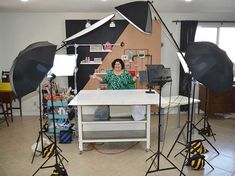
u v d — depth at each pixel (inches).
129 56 200.2
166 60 211.3
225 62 94.2
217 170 109.8
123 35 198.4
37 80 90.4
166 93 214.5
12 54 205.6
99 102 121.2
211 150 131.6
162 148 135.8
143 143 145.8
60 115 149.7
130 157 125.2
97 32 197.0
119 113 140.9
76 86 190.5
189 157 113.0
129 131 141.9
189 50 100.1
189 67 97.9
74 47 192.5
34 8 183.5
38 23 203.0
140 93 145.1
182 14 205.8
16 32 203.2
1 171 110.3
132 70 200.7
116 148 137.9
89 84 202.7
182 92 206.2
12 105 204.8
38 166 115.1
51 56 91.8
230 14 209.0
